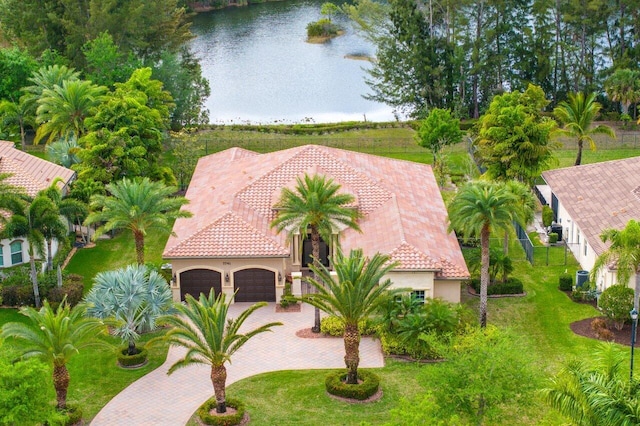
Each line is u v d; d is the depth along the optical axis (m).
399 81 106.19
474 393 38.19
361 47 146.38
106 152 68.94
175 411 45.03
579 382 33.50
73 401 45.94
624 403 32.31
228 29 160.38
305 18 167.88
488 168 71.56
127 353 50.41
